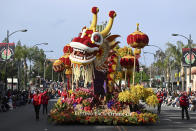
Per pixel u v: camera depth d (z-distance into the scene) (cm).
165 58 6169
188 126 1809
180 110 3297
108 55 1916
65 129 1597
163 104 4594
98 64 1886
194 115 2669
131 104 1892
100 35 1811
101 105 1920
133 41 1875
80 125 1784
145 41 1878
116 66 2019
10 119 2142
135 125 1808
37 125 1781
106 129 1606
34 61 10831
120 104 1883
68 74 2480
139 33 1891
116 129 1611
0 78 3844
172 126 1797
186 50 4097
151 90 1867
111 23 1919
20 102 3712
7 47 3762
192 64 4069
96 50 1811
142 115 1808
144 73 8588
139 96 1830
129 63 2202
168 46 6041
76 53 1816
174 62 6131
